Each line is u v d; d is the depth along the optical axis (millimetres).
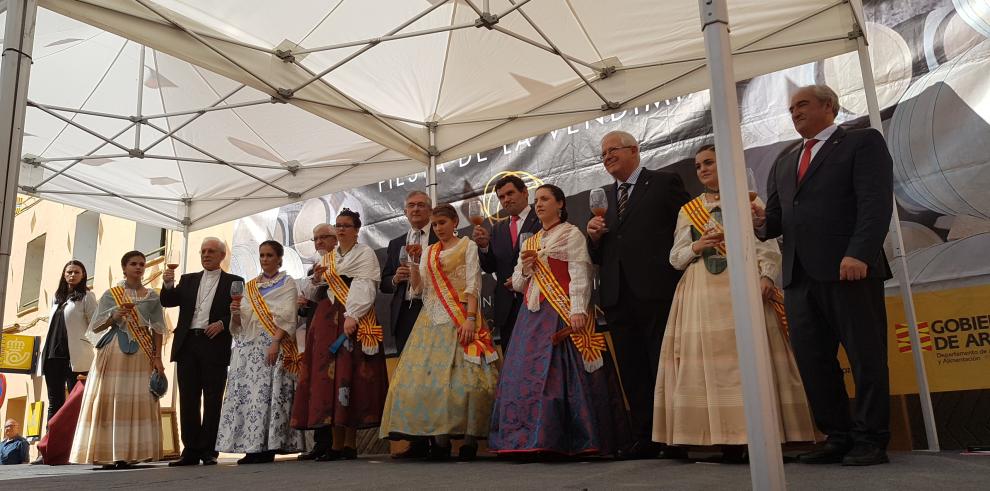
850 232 2666
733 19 3725
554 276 3461
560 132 5035
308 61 4082
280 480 2719
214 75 4855
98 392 4566
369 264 4258
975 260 3521
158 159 5504
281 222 6723
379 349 4246
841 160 2715
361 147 5254
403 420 3605
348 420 4039
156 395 4762
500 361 3951
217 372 4551
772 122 4199
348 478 2697
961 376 3512
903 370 3648
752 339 1455
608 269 3451
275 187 5566
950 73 3658
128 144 5426
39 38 4402
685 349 2938
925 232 3672
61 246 11984
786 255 2809
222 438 4293
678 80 4020
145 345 4770
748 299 1470
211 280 4691
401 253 3832
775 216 2965
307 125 5109
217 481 2812
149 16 3273
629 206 3486
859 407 2596
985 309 3480
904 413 3619
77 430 4570
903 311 3678
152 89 5086
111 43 4660
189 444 4445
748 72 3758
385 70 4328
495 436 3340
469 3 3494
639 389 3361
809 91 2857
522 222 4125
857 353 2594
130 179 5809
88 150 5418
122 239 10211
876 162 2635
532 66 4312
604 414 3297
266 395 4324
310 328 4238
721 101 1573
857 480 2004
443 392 3588
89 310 6113
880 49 3891
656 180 3496
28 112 4934
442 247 3924
